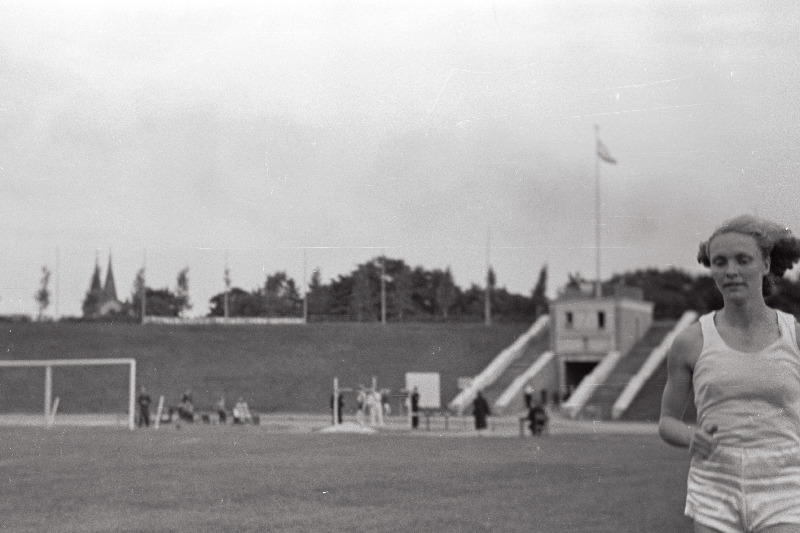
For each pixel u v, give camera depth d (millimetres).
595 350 40906
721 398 4449
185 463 15969
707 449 4430
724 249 4492
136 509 11227
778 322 4508
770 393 4383
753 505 4375
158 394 44969
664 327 42500
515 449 19016
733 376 4426
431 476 14453
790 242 4562
